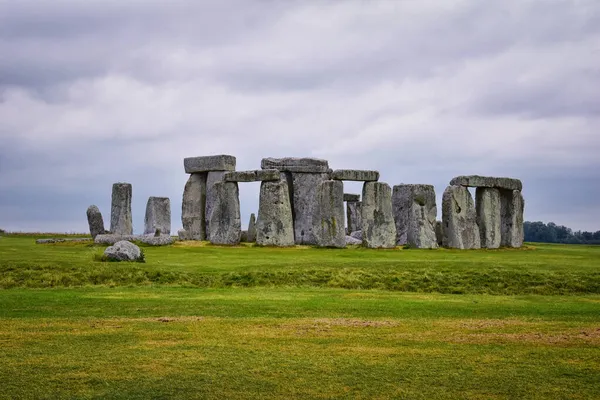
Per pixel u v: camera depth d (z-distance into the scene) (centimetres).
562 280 3403
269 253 4428
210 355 1866
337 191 5112
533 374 1723
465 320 2394
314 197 5728
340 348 1955
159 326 2223
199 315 2430
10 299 2709
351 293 3089
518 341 2052
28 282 3152
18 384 1614
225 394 1571
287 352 1906
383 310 2589
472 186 5594
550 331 2197
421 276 3450
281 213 5128
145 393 1569
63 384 1617
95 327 2195
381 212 5156
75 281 3209
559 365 1800
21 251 4066
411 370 1753
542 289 3300
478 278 3431
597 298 3077
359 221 6750
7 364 1762
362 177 5191
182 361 1805
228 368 1750
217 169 5747
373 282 3384
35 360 1800
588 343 2027
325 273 3488
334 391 1598
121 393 1567
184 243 5181
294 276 3431
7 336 2058
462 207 5481
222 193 5284
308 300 2812
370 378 1688
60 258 3662
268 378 1678
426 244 5250
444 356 1880
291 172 5816
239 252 4475
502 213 5919
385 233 5153
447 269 3581
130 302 2681
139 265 3531
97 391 1577
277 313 2489
